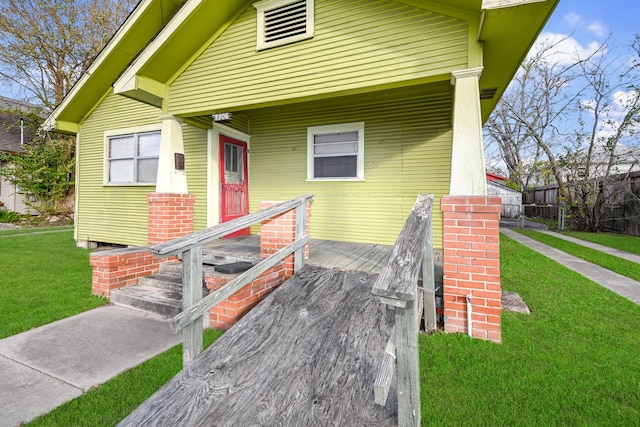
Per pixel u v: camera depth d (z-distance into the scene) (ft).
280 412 5.34
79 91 22.77
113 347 9.21
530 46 10.65
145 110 22.36
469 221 9.53
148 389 7.16
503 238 30.07
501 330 10.01
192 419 5.28
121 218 23.65
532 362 8.18
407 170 17.81
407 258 4.86
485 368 7.89
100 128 24.64
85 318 11.41
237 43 14.16
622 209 34.17
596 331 9.97
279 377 6.16
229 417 5.30
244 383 6.06
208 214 18.71
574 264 19.21
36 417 6.21
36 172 40.70
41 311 11.76
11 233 33.35
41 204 42.47
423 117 17.52
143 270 14.44
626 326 10.35
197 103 14.94
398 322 4.48
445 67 10.69
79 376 7.70
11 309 11.85
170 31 13.41
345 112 19.03
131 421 5.27
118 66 21.36
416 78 11.10
